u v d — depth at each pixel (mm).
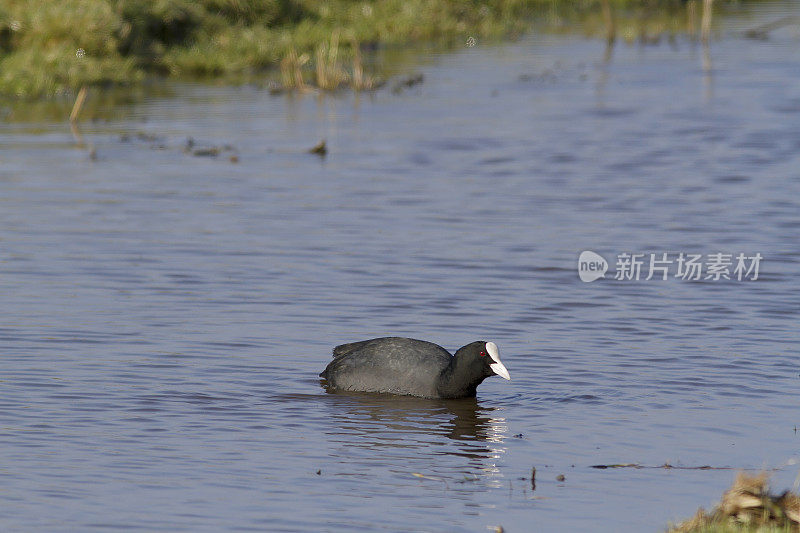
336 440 18953
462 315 25453
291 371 22125
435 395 20969
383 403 20781
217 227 32938
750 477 15672
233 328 24422
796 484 16562
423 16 72250
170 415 19781
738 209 34844
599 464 17953
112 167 40344
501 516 16047
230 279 27969
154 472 17438
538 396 20953
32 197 36031
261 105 52344
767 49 67250
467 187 37938
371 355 21656
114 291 26906
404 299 26547
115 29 58250
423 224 33438
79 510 16031
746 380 21500
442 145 44125
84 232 32156
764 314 25516
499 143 44438
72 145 43750
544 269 29047
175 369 21984
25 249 30422
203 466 17703
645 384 21375
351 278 28156
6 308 25500
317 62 61062
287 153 42875
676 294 27000
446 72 60625
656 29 75188
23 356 22484
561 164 41062
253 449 18484
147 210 34719
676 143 44094
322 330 24406
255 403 20516
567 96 53906
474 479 17391
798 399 20562
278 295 26734
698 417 19828
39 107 51031
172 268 28812
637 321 25047
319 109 51500
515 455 18344
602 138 45094
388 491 16906
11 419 19359
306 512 16094
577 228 32938
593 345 23531
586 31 75375
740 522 15062
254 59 61781
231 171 40062
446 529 15578
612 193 37031
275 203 35781
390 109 51312
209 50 61906
